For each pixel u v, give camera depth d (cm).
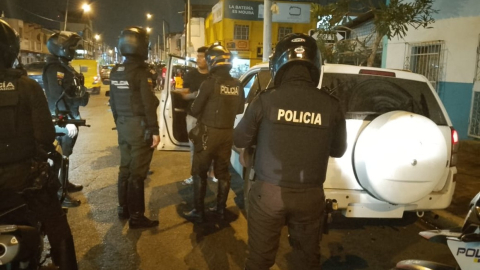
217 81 460
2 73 263
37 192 277
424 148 371
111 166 752
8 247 237
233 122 475
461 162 745
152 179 684
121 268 391
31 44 4794
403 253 434
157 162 800
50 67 527
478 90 786
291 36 287
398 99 446
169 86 658
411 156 369
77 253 418
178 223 498
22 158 269
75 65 2331
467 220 252
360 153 392
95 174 699
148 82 445
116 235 461
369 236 475
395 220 523
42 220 295
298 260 286
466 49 810
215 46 469
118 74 450
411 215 534
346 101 429
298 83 272
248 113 279
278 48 285
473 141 791
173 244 442
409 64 946
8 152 261
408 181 373
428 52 904
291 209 265
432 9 839
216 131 465
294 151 264
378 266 405
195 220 504
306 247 276
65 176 344
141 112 452
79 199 575
